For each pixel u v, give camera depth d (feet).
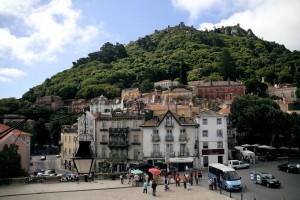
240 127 290.15
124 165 249.55
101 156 264.52
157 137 240.94
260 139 299.58
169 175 189.98
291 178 177.27
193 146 239.71
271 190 148.36
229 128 297.33
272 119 280.72
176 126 241.55
